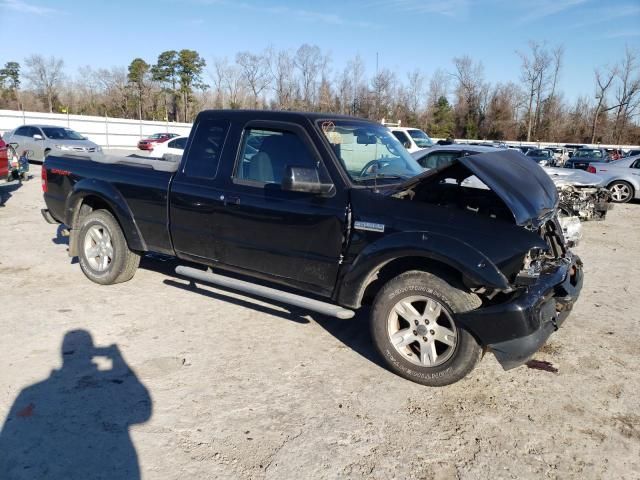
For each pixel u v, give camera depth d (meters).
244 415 3.34
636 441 3.23
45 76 73.00
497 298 3.65
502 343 3.38
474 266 3.38
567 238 7.40
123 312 4.98
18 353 4.05
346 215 3.93
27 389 3.53
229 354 4.20
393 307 3.80
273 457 2.93
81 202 5.76
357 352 4.33
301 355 4.24
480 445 3.13
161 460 2.87
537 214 3.69
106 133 42.22
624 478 2.88
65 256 6.93
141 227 5.24
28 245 7.49
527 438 3.22
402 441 3.14
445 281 3.57
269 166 4.38
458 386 3.82
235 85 63.06
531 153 29.86
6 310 4.92
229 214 4.52
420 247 3.55
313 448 3.03
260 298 5.46
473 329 3.44
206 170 4.74
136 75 74.69
